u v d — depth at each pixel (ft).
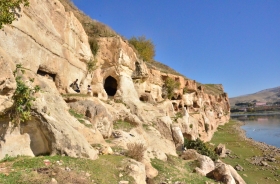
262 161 90.79
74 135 35.47
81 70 71.72
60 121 36.17
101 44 86.69
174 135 81.71
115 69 86.69
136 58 101.35
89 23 95.50
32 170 27.40
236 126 241.35
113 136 55.98
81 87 71.51
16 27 39.42
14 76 32.42
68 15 64.18
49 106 37.35
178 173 51.24
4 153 30.58
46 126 33.42
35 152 33.73
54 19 56.18
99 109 53.67
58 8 58.34
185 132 98.43
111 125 56.39
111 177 31.73
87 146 36.09
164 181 43.65
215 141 138.51
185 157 69.15
